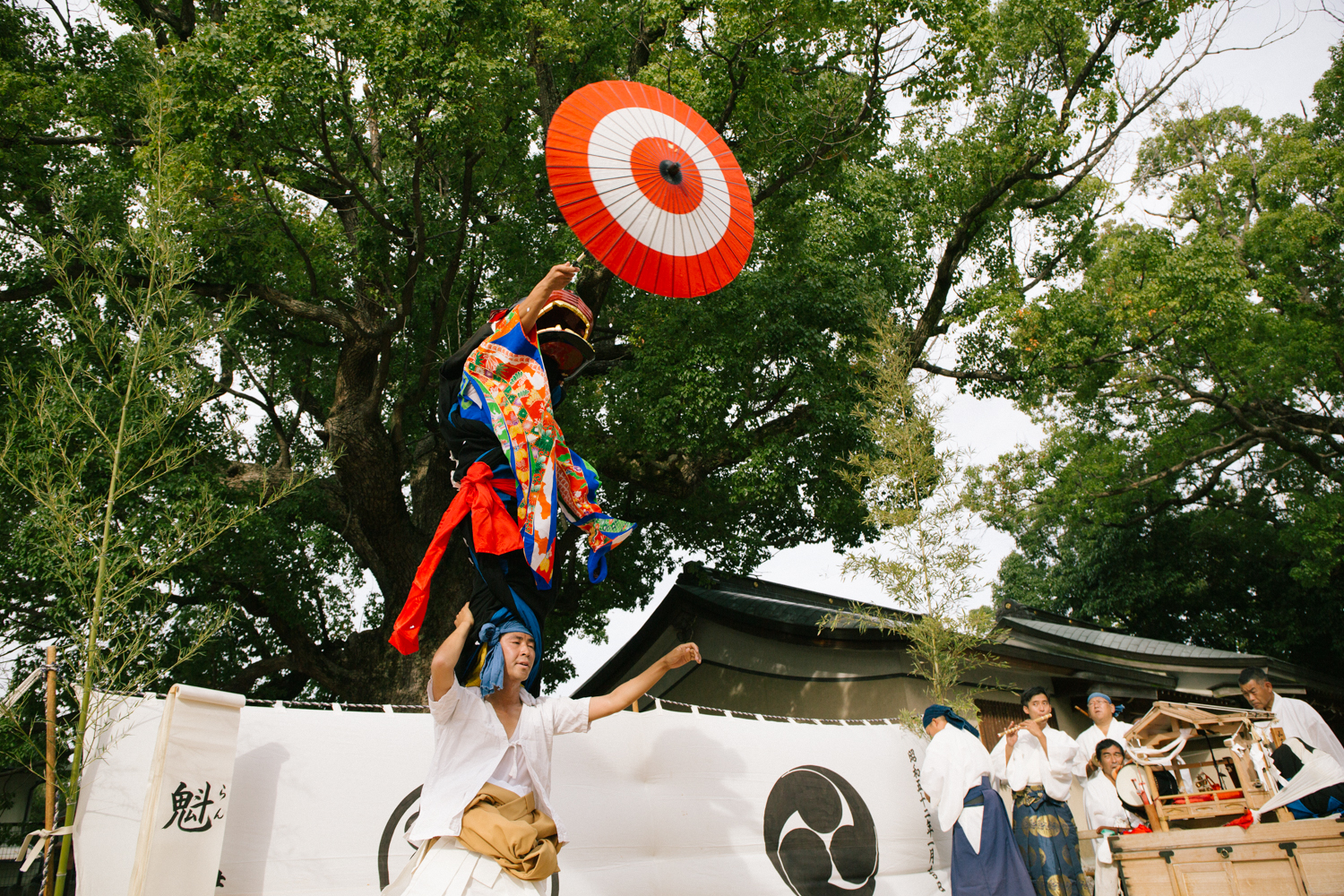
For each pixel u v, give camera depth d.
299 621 12.08
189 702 3.38
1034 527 22.36
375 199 10.66
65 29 11.57
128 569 8.25
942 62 11.47
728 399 10.80
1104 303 14.52
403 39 9.16
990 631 7.29
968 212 14.04
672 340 11.20
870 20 10.96
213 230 9.83
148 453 9.03
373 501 11.29
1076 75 13.59
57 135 11.02
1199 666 11.59
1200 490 20.59
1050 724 10.60
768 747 5.05
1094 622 22.64
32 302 10.50
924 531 7.02
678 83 10.41
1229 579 20.48
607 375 12.49
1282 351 17.38
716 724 4.96
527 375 3.33
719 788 4.74
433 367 11.91
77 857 3.24
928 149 15.13
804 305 11.62
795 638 10.95
